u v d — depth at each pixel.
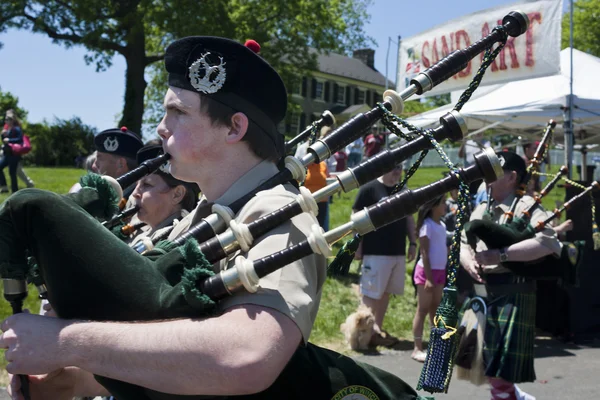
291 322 1.22
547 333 6.18
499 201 3.78
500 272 3.51
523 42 5.94
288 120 40.59
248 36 17.30
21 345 1.26
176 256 1.32
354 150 16.30
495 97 7.86
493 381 3.53
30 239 1.29
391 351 5.39
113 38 17.27
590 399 4.29
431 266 5.16
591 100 6.98
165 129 1.47
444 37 6.76
